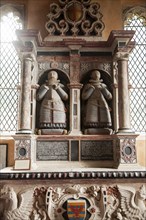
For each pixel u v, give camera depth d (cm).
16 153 467
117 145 488
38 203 422
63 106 524
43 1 632
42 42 534
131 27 654
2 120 602
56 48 545
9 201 420
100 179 430
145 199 432
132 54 640
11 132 594
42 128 516
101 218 418
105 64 550
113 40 519
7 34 644
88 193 428
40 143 503
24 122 482
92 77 543
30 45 503
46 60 547
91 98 528
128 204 423
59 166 491
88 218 419
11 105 609
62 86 539
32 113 516
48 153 500
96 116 519
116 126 519
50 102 518
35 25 620
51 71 539
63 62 546
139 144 580
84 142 506
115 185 433
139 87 623
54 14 579
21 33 496
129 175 428
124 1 651
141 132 600
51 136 500
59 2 594
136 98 617
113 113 531
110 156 503
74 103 524
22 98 490
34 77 527
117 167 466
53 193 425
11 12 651
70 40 526
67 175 423
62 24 571
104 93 531
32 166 467
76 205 418
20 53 526
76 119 518
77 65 541
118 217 417
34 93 525
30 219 417
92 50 551
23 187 429
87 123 518
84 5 589
